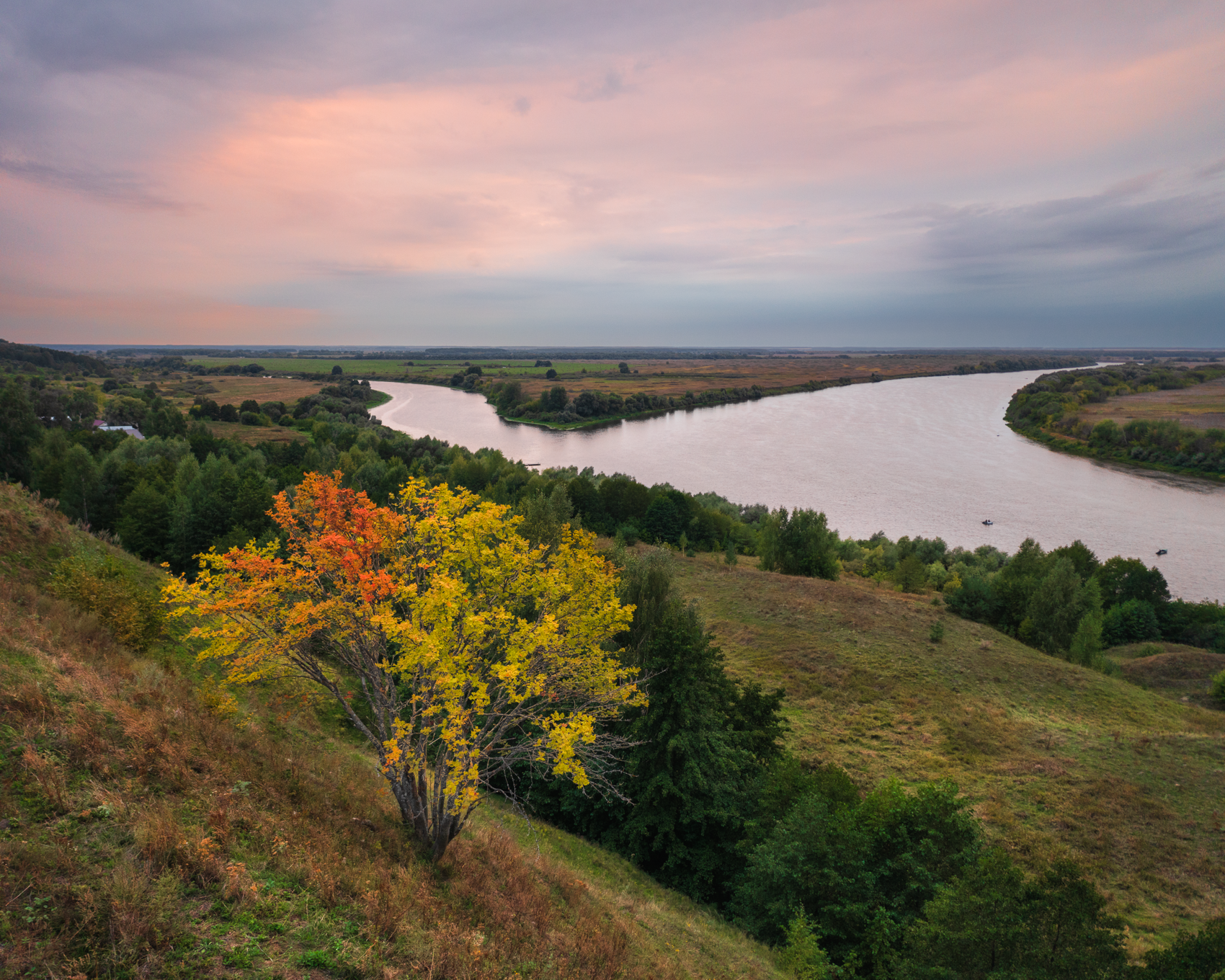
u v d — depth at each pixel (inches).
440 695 474.0
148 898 310.8
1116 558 2573.8
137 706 500.7
